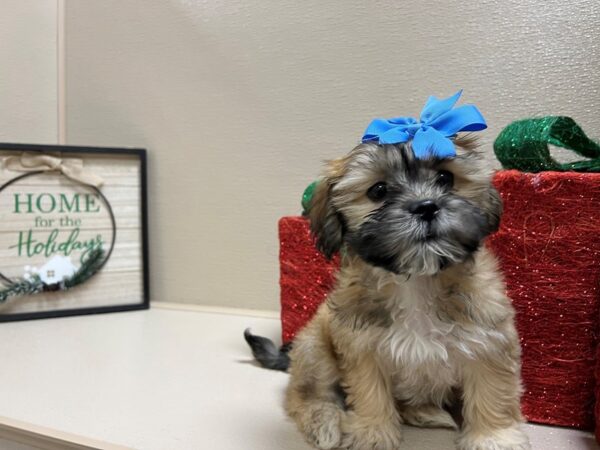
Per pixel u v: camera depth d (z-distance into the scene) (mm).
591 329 409
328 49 667
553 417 427
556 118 433
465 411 398
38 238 734
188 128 755
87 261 754
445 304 381
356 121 663
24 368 541
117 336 655
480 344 371
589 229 403
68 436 396
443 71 619
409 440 406
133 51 776
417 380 408
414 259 352
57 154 746
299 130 693
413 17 625
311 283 561
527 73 585
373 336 389
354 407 407
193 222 768
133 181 782
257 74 708
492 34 595
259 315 734
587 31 562
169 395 479
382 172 384
